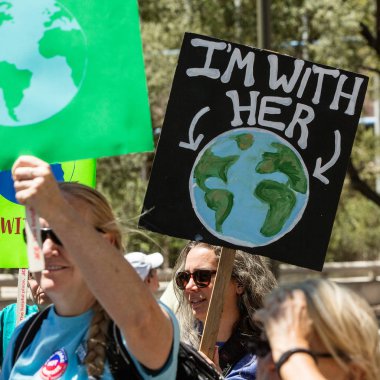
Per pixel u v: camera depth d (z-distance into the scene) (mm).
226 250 9359
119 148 7988
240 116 9375
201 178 9242
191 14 41312
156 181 9156
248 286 10234
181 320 10633
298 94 9523
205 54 9297
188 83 9266
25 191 6465
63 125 8000
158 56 40875
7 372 7496
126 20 8016
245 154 9367
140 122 7988
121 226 7324
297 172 9492
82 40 8047
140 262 8164
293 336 6047
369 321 6141
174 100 9242
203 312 10297
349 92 9617
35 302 11484
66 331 7121
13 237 11609
